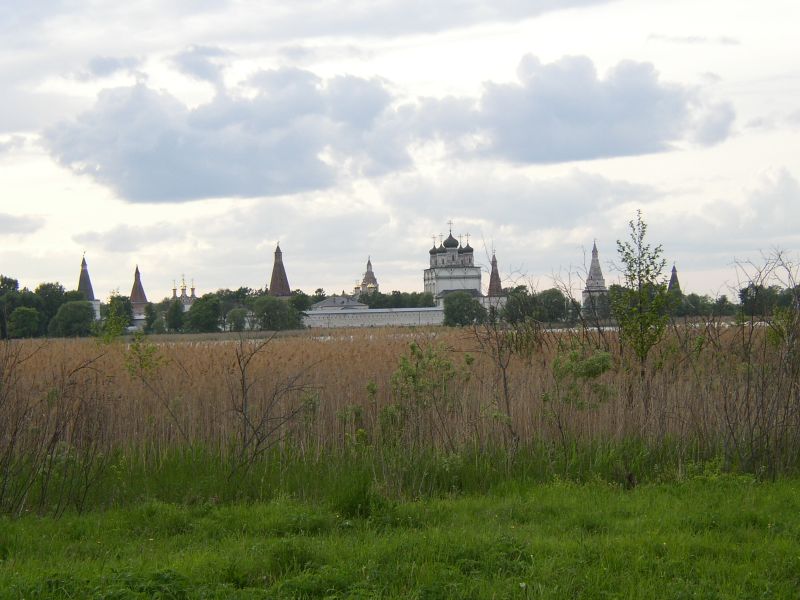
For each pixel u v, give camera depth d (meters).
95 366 23.88
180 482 16.00
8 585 9.56
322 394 19.97
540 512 13.36
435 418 17.70
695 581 9.89
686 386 18.39
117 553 11.33
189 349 32.53
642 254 20.03
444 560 10.54
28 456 14.78
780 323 18.06
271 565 10.35
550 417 17.55
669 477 15.81
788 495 13.96
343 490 14.31
